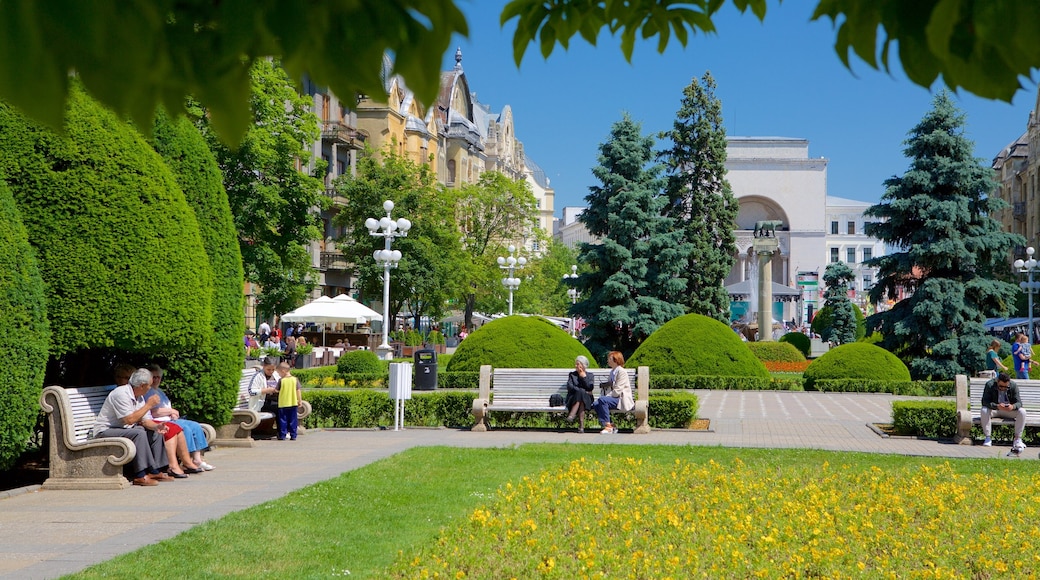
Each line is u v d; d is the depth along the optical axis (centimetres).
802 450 1439
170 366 1355
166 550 719
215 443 1444
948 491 1031
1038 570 737
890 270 3509
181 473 1113
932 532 852
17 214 1020
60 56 139
